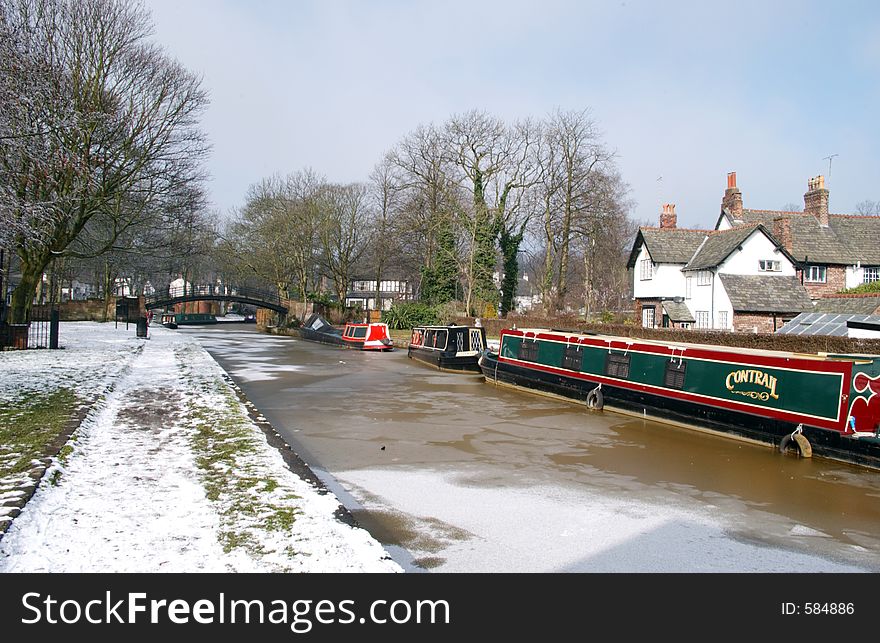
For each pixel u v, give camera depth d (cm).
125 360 1975
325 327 3984
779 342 2217
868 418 961
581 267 5906
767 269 3488
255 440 923
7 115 1051
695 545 646
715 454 1047
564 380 1580
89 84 2289
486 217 4388
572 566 584
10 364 1756
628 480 887
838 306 2781
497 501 780
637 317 4084
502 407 1501
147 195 2648
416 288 5978
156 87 2616
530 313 4541
